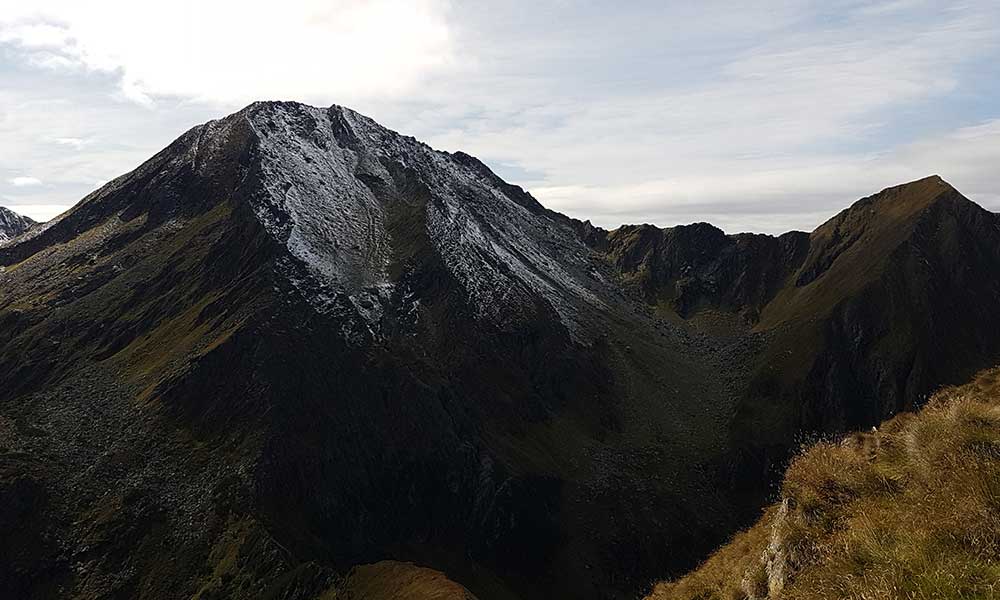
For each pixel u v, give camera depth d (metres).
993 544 10.68
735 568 20.59
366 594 48.53
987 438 13.14
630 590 77.94
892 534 12.41
